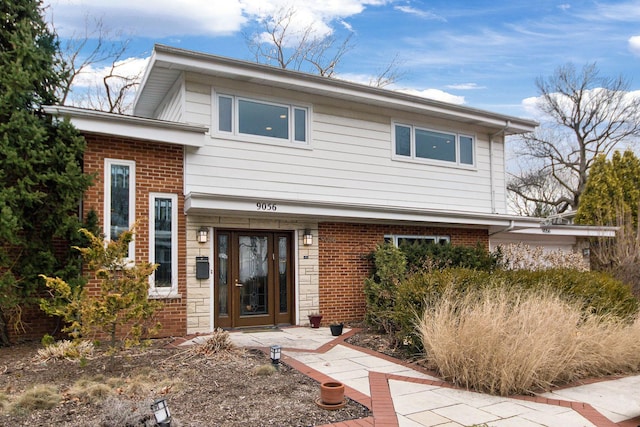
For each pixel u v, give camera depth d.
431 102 12.73
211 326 9.94
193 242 9.88
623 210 18.08
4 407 5.18
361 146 12.20
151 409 4.74
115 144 9.19
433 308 7.64
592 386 6.54
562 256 15.31
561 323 7.14
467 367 6.27
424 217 12.36
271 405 5.33
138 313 6.79
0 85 8.25
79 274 8.52
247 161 10.58
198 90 10.19
